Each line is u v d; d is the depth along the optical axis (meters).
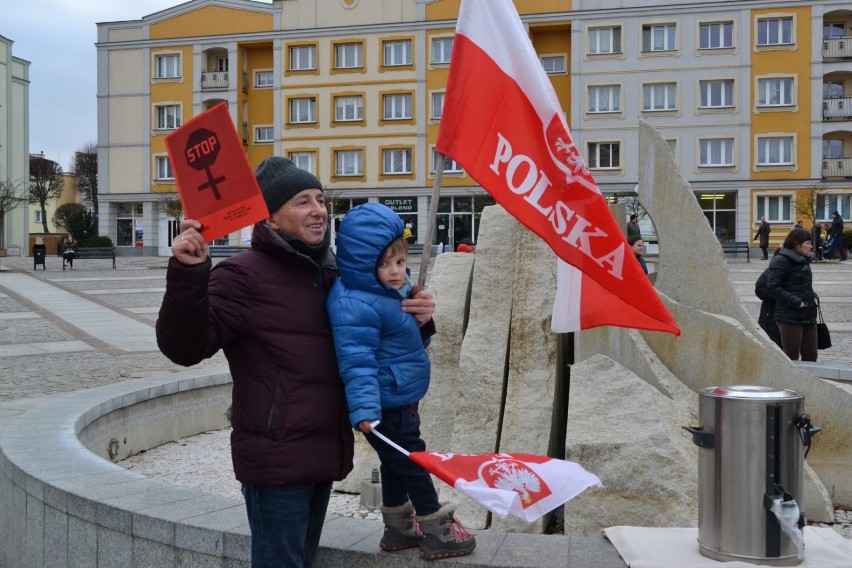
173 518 3.49
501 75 3.37
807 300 9.04
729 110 41.34
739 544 3.23
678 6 41.41
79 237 52.53
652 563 3.15
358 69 46.19
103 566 3.74
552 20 42.69
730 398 3.25
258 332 2.88
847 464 5.19
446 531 3.14
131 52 49.34
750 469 3.21
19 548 4.38
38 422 5.50
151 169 49.50
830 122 40.97
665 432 4.34
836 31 41.78
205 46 48.22
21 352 12.31
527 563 3.11
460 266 5.80
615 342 5.18
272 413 2.84
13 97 56.47
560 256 3.35
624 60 42.06
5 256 54.19
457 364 5.49
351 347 2.88
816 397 5.24
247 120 49.06
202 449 7.14
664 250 5.99
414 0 45.22
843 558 3.34
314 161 47.12
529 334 5.06
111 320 16.86
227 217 2.74
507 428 4.87
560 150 3.36
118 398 6.53
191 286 2.68
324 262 3.08
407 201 45.97
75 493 3.86
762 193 41.38
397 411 3.09
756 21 40.94
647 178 6.06
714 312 5.82
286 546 2.85
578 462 4.34
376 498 5.03
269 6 47.09
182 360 2.79
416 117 45.56
